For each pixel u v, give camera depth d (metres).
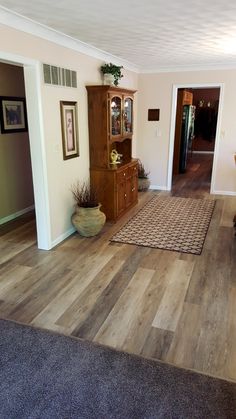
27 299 2.70
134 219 4.72
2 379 1.88
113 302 2.66
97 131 4.29
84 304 2.63
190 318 2.46
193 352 2.11
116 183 4.42
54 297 2.73
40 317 2.46
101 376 1.90
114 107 4.45
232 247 3.73
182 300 2.69
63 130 3.70
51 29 3.17
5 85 4.43
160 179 6.59
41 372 1.93
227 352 2.11
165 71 5.89
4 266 3.28
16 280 3.01
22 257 3.49
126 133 4.95
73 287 2.89
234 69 5.50
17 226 4.50
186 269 3.22
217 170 6.10
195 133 11.87
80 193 4.16
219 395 1.78
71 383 1.86
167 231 4.23
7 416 1.66
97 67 4.39
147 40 3.71
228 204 5.51
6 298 2.72
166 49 4.23
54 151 3.60
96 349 2.12
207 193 6.30
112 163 4.57
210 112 11.48
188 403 1.73
